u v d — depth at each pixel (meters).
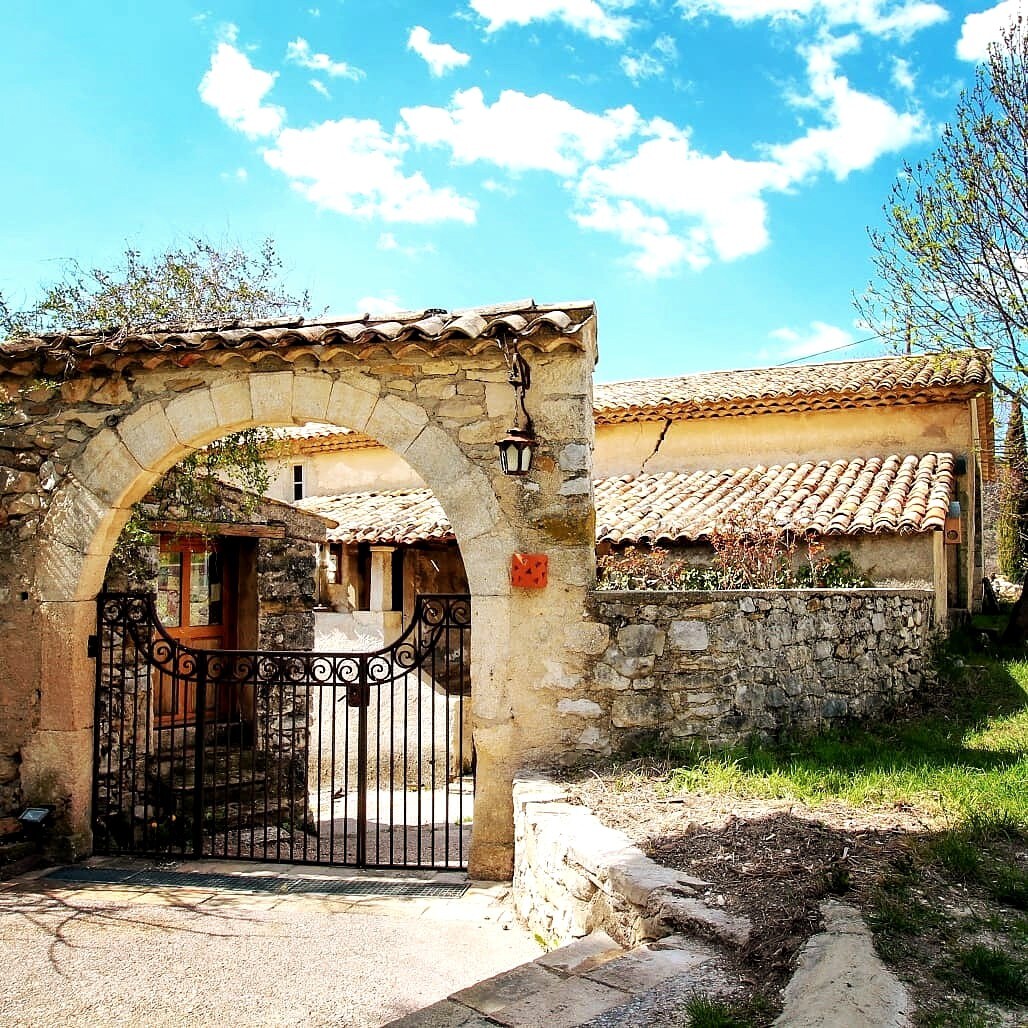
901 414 13.20
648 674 5.99
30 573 6.55
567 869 4.41
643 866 4.02
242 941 4.83
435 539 11.72
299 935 4.91
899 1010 2.74
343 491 15.84
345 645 12.02
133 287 8.71
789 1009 2.79
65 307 8.47
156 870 6.24
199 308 8.77
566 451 5.92
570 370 5.92
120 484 6.45
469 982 4.25
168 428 6.40
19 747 6.50
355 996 4.10
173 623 8.72
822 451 13.60
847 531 10.55
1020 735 7.09
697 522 11.37
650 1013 2.95
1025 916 3.49
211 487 8.31
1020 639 12.21
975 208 9.98
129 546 7.63
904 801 4.96
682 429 14.41
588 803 5.09
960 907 3.58
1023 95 9.77
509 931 4.95
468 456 6.01
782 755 6.14
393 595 12.52
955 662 9.86
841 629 7.48
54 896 5.64
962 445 12.89
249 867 6.32
